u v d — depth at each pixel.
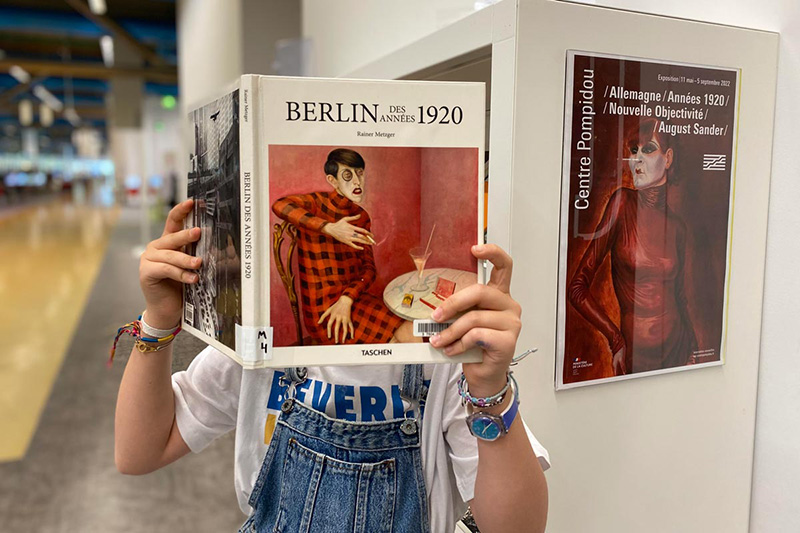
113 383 3.82
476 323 0.63
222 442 3.07
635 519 1.03
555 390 0.94
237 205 0.63
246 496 0.86
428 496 0.81
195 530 2.30
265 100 0.61
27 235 12.62
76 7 11.83
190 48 7.66
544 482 0.76
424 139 0.64
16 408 3.44
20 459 2.83
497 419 0.69
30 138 36.72
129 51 16.08
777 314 1.06
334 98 0.63
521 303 0.90
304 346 0.63
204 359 0.92
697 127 0.98
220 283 0.68
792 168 1.02
